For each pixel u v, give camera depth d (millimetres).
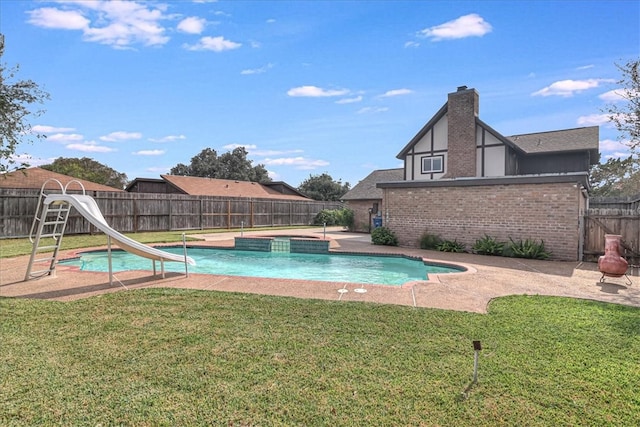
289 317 4984
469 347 3998
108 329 4539
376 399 2992
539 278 7906
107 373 3420
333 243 15445
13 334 4375
